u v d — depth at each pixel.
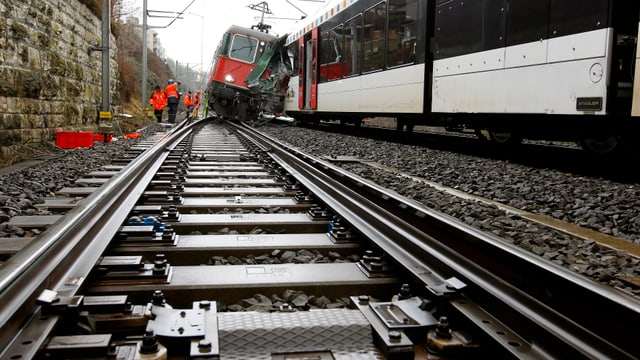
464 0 9.60
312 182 6.08
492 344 2.08
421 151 10.73
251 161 9.29
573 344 1.89
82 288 2.70
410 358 2.04
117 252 3.47
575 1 7.11
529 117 8.72
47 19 11.03
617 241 4.02
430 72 10.94
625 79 6.70
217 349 2.04
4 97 8.67
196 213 5.01
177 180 6.42
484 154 10.31
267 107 22.11
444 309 2.44
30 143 9.79
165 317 2.30
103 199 4.20
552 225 4.53
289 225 4.37
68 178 7.03
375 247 3.54
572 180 6.74
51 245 2.80
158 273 2.91
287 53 22.89
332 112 16.61
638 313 1.94
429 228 3.92
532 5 7.89
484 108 9.07
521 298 2.35
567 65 7.26
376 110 13.30
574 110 7.17
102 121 13.99
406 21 11.66
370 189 5.25
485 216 4.81
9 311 2.02
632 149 7.62
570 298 2.38
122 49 39.00
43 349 1.94
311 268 3.23
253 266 3.23
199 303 2.44
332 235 3.95
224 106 22.77
